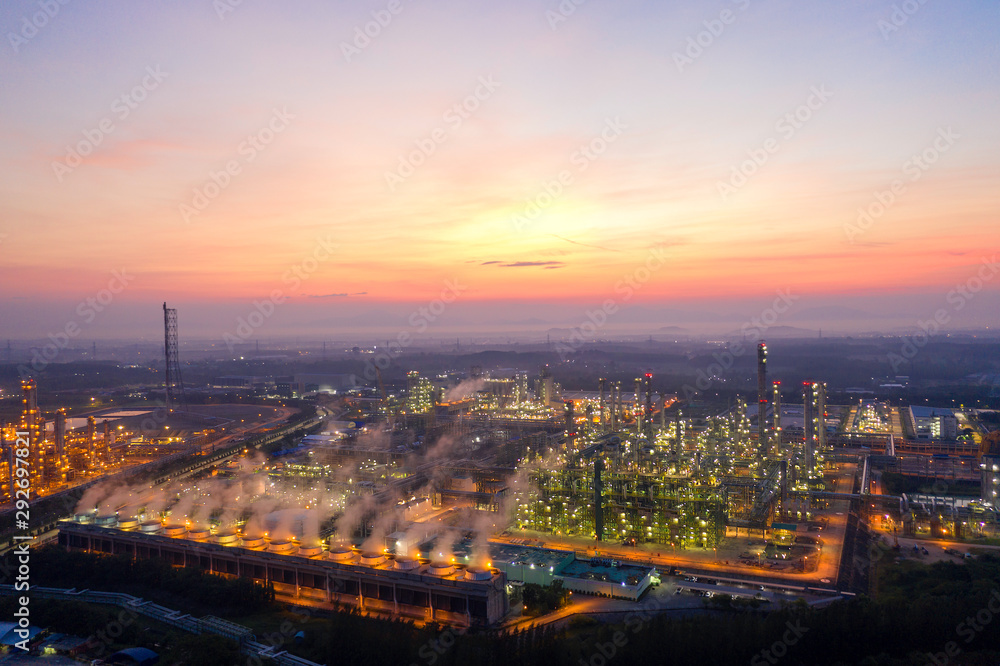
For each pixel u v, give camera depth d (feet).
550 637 448.24
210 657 427.33
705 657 436.76
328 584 580.71
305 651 459.32
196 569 602.03
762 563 654.94
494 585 528.63
